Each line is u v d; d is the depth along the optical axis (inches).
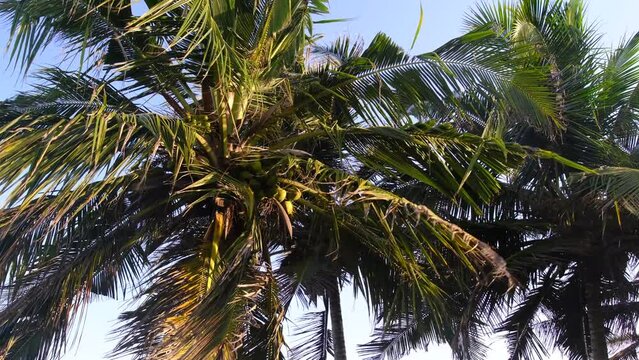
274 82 326.6
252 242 307.6
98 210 321.1
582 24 464.4
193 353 257.0
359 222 357.7
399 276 383.9
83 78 321.1
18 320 322.3
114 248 331.3
